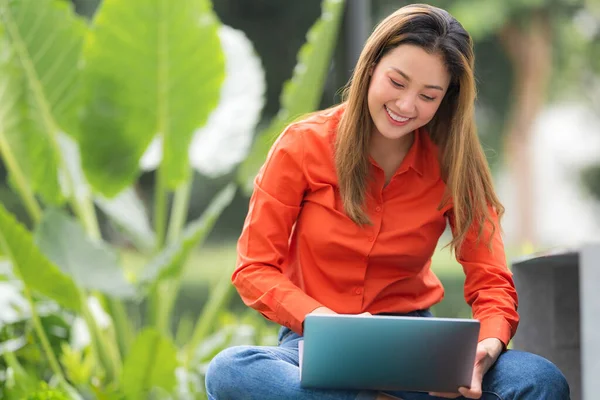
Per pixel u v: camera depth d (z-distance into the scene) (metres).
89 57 5.11
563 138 24.03
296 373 2.69
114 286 4.64
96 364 5.04
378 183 2.97
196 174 16.83
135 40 5.08
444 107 3.01
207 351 5.36
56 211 4.71
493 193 3.00
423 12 2.82
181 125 5.34
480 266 2.99
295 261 3.06
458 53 2.80
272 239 2.95
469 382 2.63
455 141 2.93
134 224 5.68
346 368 2.59
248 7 16.80
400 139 2.99
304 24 16.88
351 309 2.98
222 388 2.74
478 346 2.75
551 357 3.36
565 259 3.07
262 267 2.91
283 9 16.77
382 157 3.00
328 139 2.97
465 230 2.96
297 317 2.78
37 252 4.35
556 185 24.17
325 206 2.96
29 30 5.09
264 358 2.74
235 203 17.78
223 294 5.59
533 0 17.98
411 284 3.04
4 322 4.86
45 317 5.01
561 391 2.65
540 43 19.27
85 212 5.55
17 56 5.11
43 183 5.36
